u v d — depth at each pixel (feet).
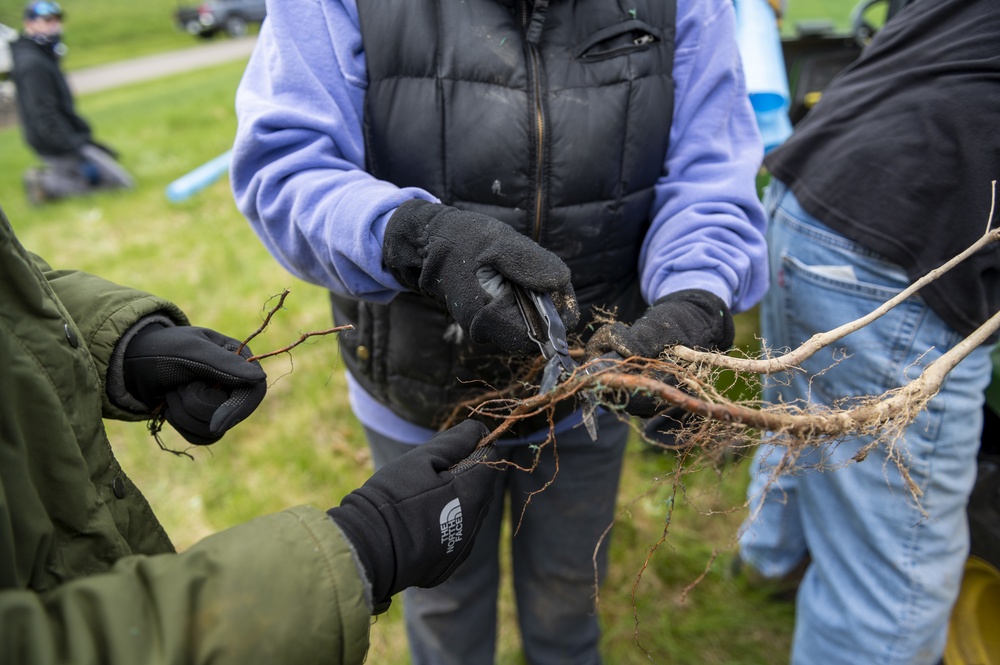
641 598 6.34
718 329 3.41
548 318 2.94
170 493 7.43
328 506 7.22
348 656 2.15
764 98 6.12
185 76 42.01
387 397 4.34
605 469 4.64
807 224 4.47
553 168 3.56
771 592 6.30
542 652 5.28
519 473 4.60
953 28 3.88
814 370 4.70
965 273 3.80
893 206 3.95
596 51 3.57
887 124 4.01
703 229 3.72
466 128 3.49
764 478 5.67
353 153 3.64
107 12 75.66
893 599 4.49
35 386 2.26
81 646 1.77
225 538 2.12
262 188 3.43
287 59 3.43
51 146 16.30
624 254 4.09
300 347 9.65
